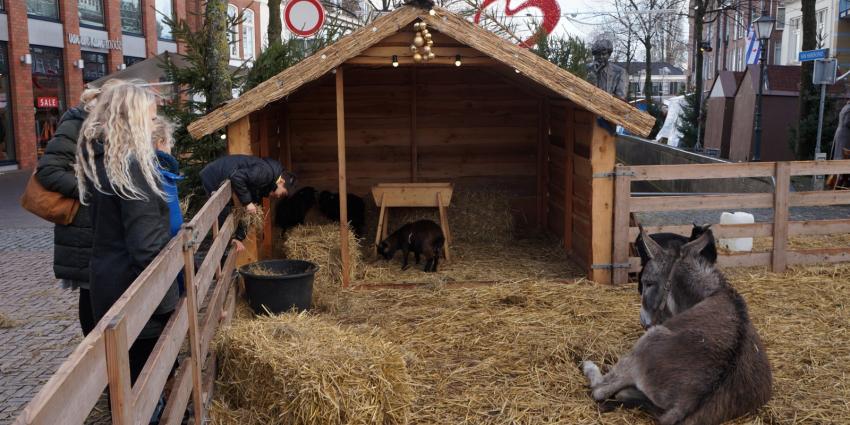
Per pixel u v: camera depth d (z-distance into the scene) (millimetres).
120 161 3512
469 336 5746
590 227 7348
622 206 7180
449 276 7629
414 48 6781
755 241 9125
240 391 4418
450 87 9930
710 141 22891
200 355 4074
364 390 4070
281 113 9453
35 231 11156
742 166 7492
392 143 10016
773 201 7605
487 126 10016
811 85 16312
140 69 11445
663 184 18172
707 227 4992
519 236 9703
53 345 5746
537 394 4691
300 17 10180
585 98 6754
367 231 9273
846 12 26844
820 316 6219
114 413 2283
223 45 9500
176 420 3301
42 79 20969
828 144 16109
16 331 6094
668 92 69625
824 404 4539
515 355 5348
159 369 2980
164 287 3182
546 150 9742
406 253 7949
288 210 8766
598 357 5254
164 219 3678
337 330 4770
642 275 4988
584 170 7684
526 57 6746
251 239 6910
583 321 6090
